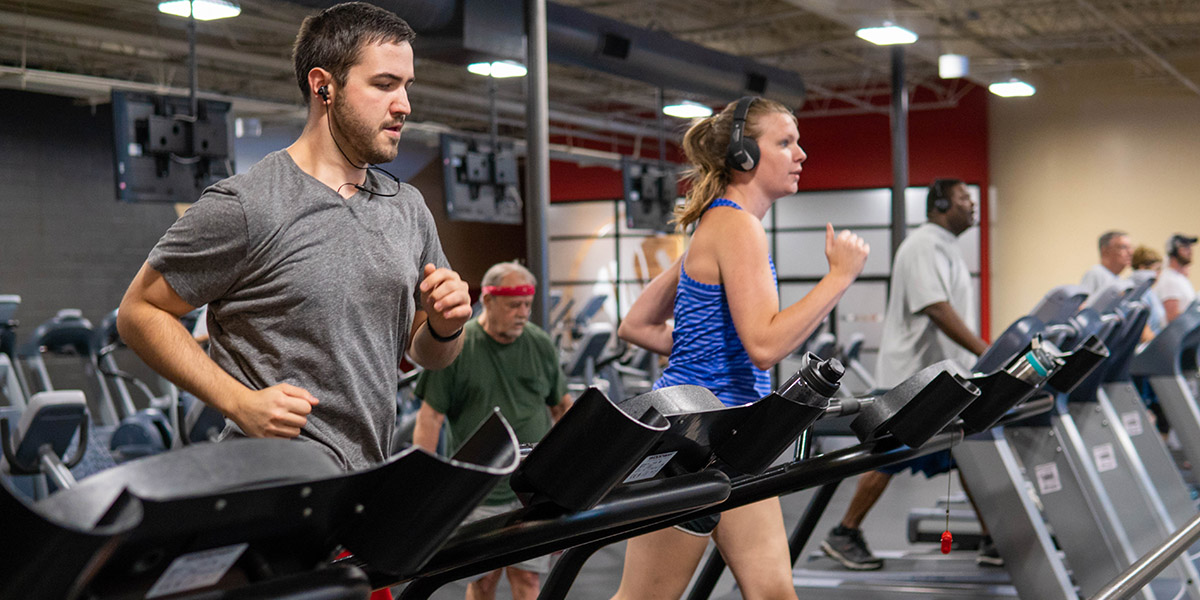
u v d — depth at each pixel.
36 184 9.81
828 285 1.82
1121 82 11.50
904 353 4.17
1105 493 3.15
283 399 1.26
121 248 10.49
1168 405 4.32
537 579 3.02
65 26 8.38
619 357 7.27
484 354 3.05
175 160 6.79
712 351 2.01
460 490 0.83
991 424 1.90
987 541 4.35
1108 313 3.59
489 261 15.92
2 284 9.56
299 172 1.40
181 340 1.33
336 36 1.39
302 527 0.82
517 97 12.62
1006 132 12.26
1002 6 9.05
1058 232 11.91
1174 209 11.31
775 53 10.56
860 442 1.72
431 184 14.91
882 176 13.08
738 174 2.08
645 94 12.62
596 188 15.08
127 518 0.66
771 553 1.95
